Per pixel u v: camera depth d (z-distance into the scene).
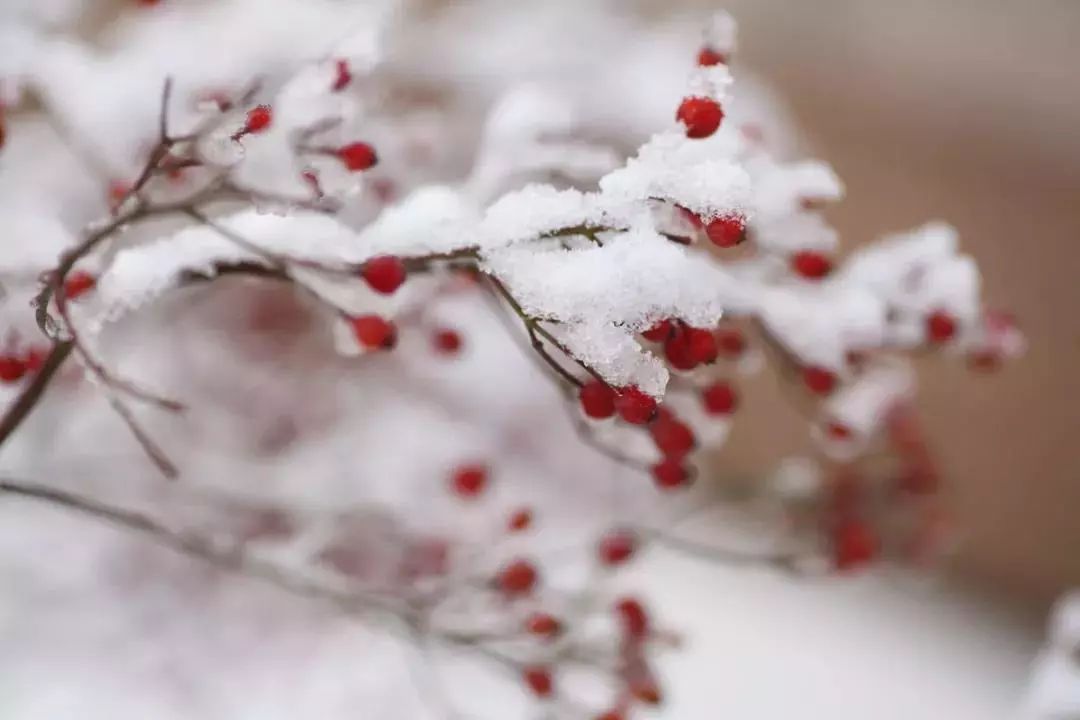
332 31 0.82
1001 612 1.51
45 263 0.74
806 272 0.75
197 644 1.07
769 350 0.87
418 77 1.11
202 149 0.71
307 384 1.04
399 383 1.07
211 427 0.96
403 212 0.71
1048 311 1.64
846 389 0.80
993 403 1.60
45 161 0.87
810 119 1.75
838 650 1.40
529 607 0.81
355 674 1.07
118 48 0.90
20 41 0.80
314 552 0.82
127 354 0.91
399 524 0.86
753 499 0.93
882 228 1.67
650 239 0.68
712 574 1.41
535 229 0.69
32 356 0.73
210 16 0.84
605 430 0.77
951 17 1.81
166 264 0.71
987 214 1.70
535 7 1.22
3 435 0.71
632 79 1.17
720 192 0.68
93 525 1.04
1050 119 1.78
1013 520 1.56
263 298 1.01
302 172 0.71
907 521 0.89
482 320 1.02
